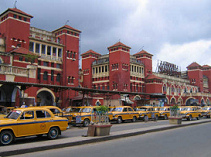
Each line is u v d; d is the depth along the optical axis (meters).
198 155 8.21
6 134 10.81
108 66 54.69
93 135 12.35
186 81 76.88
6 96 30.03
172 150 9.09
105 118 12.83
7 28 34.91
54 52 42.12
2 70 26.22
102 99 46.38
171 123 20.08
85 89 29.41
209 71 87.62
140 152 8.76
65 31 43.66
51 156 8.27
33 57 32.88
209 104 75.00
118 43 52.47
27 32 37.00
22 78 28.25
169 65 71.19
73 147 10.04
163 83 62.38
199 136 13.15
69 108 23.69
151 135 13.91
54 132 12.80
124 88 50.91
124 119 25.28
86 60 60.19
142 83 57.75
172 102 66.75
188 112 27.31
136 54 61.84
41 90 37.47
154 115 28.62
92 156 8.15
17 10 36.06
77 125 22.17
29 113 11.94
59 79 42.12
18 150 8.71
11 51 32.69
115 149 9.41
